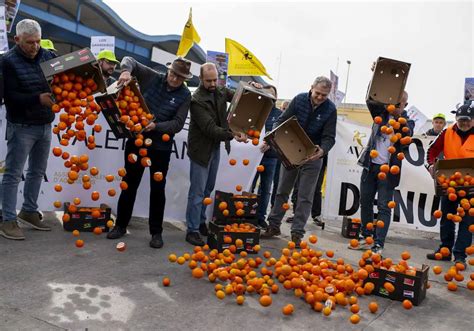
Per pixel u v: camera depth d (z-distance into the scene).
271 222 5.96
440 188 4.75
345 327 3.28
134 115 4.30
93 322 2.97
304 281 3.79
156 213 5.00
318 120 5.38
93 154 5.97
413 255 5.82
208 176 5.59
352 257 5.38
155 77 4.92
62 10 23.30
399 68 4.39
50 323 2.90
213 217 6.25
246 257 4.95
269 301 3.50
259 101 4.77
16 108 4.64
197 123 5.02
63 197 5.89
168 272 4.12
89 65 3.88
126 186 4.47
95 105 4.14
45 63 3.85
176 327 3.03
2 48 5.34
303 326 3.24
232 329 3.08
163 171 4.96
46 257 4.23
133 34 23.72
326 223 7.81
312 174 5.50
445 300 4.05
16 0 5.69
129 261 4.35
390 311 3.67
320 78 5.16
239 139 4.72
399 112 5.04
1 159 5.44
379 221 5.00
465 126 5.11
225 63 8.11
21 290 3.39
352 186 7.71
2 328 2.77
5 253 4.24
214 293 3.71
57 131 3.91
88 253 4.48
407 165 7.44
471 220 5.17
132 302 3.37
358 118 19.64
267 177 6.55
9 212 4.75
